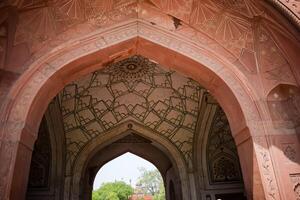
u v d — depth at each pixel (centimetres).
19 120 208
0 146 197
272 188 205
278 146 218
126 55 276
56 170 502
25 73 223
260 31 235
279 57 232
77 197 497
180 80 506
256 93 236
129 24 259
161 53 267
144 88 524
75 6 238
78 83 489
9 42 224
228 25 243
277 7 199
